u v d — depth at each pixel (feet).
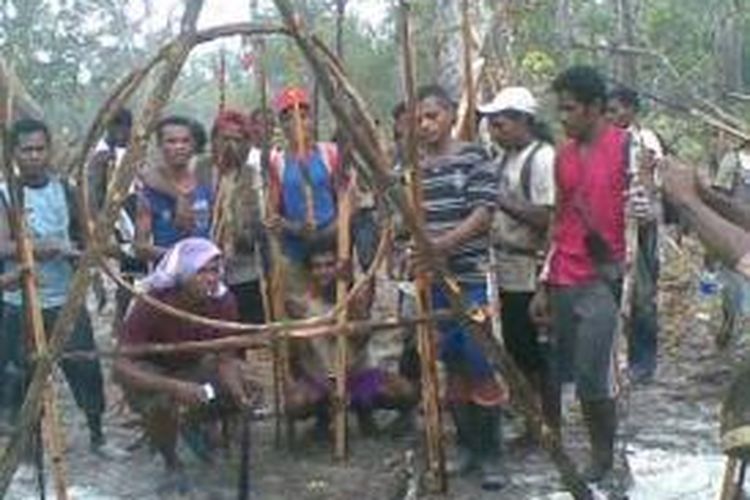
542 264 23.67
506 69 31.07
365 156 16.65
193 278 22.45
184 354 22.81
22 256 18.44
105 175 29.63
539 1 39.88
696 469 24.02
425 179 22.70
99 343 36.76
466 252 22.44
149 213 26.27
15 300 25.59
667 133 38.83
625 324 24.86
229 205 26.61
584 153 22.25
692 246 46.47
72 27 83.71
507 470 24.14
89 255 15.93
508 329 24.59
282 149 27.20
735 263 13.61
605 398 22.08
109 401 30.78
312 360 25.76
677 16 64.03
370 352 26.68
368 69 63.62
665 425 27.25
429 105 22.65
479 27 32.63
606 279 22.07
